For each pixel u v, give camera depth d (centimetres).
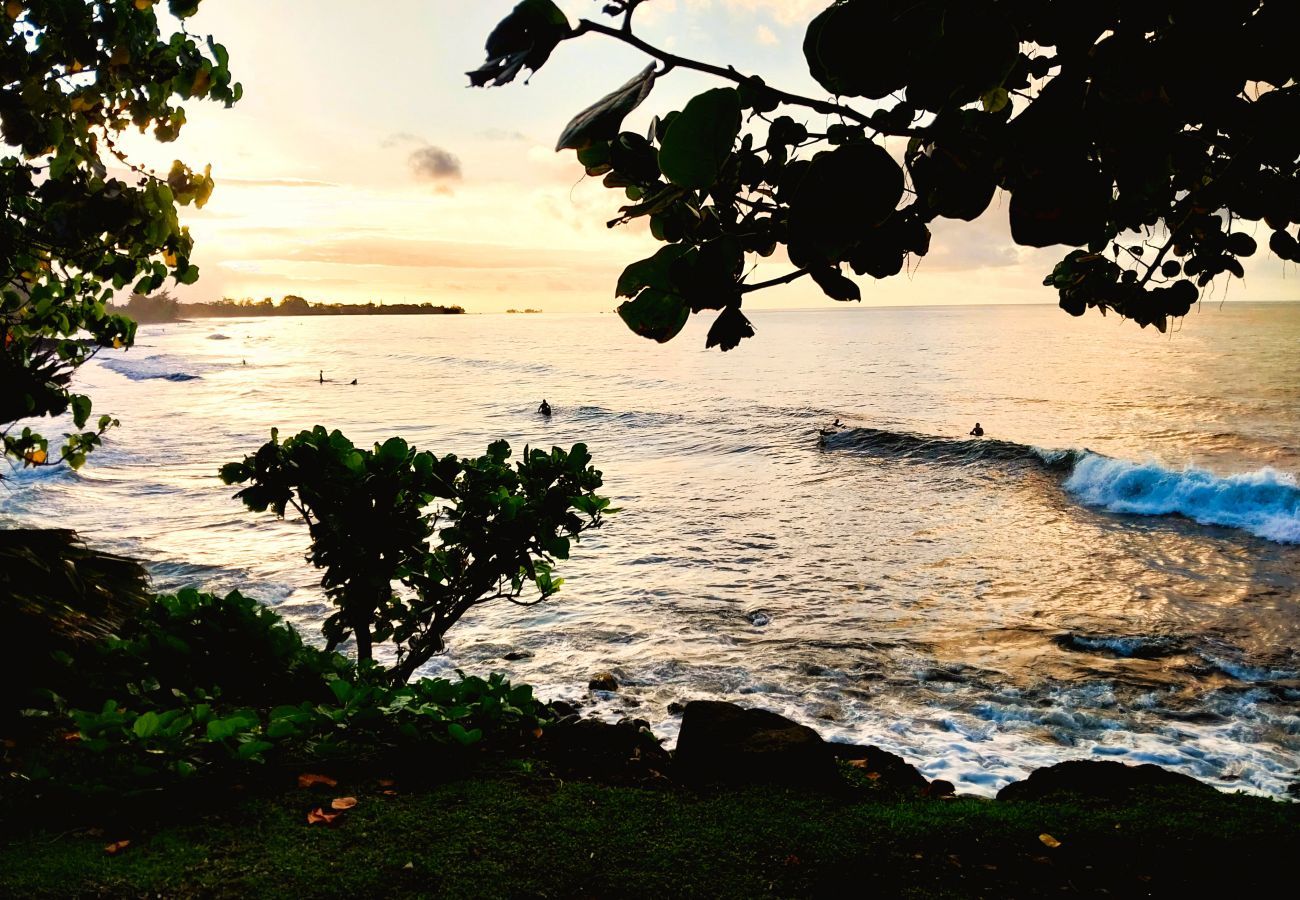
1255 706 1096
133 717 419
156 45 296
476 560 601
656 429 4634
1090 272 173
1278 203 122
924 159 92
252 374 9069
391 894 317
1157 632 1413
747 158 114
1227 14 79
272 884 315
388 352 13862
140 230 290
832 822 402
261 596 1499
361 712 466
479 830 369
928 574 1794
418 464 557
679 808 408
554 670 1197
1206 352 10038
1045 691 1138
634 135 129
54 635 498
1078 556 1970
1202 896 357
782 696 1112
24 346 452
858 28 80
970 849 388
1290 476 2783
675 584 1677
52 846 329
